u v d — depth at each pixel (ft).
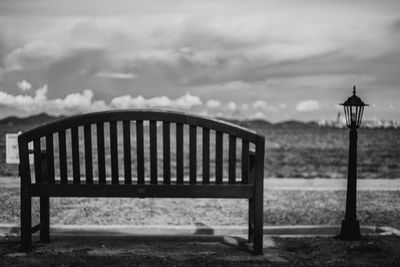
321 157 139.13
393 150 141.18
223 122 16.17
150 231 22.63
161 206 32.35
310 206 32.37
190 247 17.97
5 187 40.22
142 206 32.24
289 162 125.29
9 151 35.40
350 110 19.25
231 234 22.80
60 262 15.15
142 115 16.14
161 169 74.43
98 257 15.87
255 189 16.24
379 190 40.63
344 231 19.40
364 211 29.86
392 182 50.01
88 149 16.37
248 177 17.74
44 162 17.39
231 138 16.38
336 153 149.79
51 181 16.66
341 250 17.44
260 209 16.34
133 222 26.35
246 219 27.78
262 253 16.67
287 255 16.76
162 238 19.61
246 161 16.48
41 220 18.25
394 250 17.56
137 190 16.24
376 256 16.57
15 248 17.29
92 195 16.30
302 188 42.50
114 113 16.14
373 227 22.82
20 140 16.26
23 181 16.35
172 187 16.24
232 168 16.53
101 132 16.31
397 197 36.22
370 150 140.67
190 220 27.27
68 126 16.21
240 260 15.85
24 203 16.44
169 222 26.50
